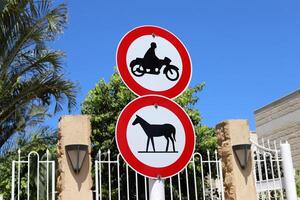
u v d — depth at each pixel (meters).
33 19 9.84
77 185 4.93
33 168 9.42
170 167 3.45
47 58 10.08
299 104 15.67
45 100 10.37
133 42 3.63
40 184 6.55
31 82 9.85
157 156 3.44
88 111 13.39
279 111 16.72
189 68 3.77
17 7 9.63
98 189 5.71
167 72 3.68
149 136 3.45
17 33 9.84
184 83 3.72
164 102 3.55
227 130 5.86
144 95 3.52
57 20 9.95
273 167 7.22
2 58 9.80
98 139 12.80
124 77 3.53
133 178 10.62
